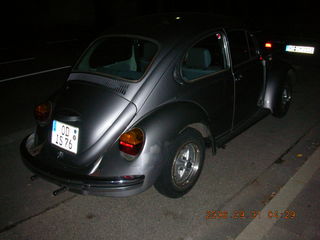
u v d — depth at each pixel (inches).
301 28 532.7
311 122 204.7
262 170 154.5
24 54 453.1
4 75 345.1
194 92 132.7
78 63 144.8
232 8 854.5
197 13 158.9
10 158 170.6
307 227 116.9
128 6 837.2
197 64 145.1
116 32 143.1
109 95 120.8
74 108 122.0
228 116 157.2
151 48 155.6
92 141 115.9
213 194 137.6
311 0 1006.4
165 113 119.2
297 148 173.9
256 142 181.5
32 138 138.6
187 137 126.0
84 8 783.1
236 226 119.1
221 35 147.9
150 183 116.0
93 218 124.8
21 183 148.4
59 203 133.9
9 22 665.6
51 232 118.0
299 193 135.7
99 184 110.9
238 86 157.9
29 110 243.0
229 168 156.6
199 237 114.5
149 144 113.5
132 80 122.0
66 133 121.4
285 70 193.3
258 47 179.5
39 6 705.6
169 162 121.7
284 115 210.7
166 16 150.6
